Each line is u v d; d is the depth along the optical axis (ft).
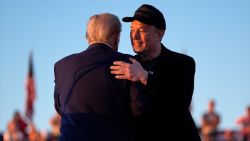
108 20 37.68
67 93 37.01
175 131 39.78
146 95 37.11
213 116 98.84
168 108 39.50
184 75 40.27
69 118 36.60
